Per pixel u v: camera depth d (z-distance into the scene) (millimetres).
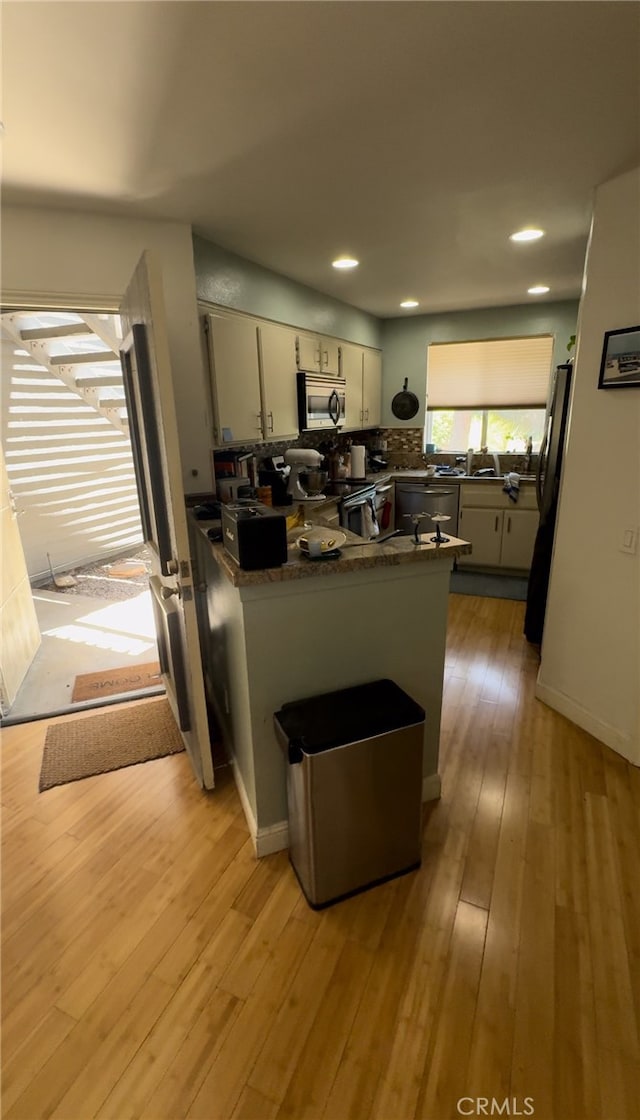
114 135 1643
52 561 4941
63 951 1510
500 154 1833
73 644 3525
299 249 2814
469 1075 1205
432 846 1843
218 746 2434
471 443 5254
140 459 2234
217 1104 1166
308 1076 1210
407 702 1688
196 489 2664
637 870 1733
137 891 1697
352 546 1794
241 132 1652
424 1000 1358
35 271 2205
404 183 2051
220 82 1401
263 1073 1218
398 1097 1168
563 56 1324
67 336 4160
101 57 1274
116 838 1914
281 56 1303
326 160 1844
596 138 1737
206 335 2598
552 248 2889
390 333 5164
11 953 1508
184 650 2061
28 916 1618
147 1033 1302
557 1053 1241
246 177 1961
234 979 1423
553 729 2502
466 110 1566
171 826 1966
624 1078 1192
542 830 1903
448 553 1779
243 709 1832
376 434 5488
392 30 1219
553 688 2664
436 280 3584
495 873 1730
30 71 1316
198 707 2010
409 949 1491
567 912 1590
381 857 1676
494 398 4922
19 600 3133
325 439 4613
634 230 1983
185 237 2418
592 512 2311
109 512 5492
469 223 2488
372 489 4273
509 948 1487
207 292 2656
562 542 2500
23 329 4242
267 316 3201
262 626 1642
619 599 2227
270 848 1839
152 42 1230
